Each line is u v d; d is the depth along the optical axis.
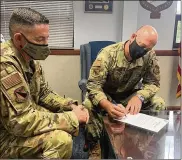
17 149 1.19
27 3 2.79
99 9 2.86
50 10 2.82
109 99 1.83
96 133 1.46
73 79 2.99
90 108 1.62
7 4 2.77
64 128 1.23
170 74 3.01
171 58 2.96
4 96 1.10
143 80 1.96
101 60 1.78
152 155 1.14
